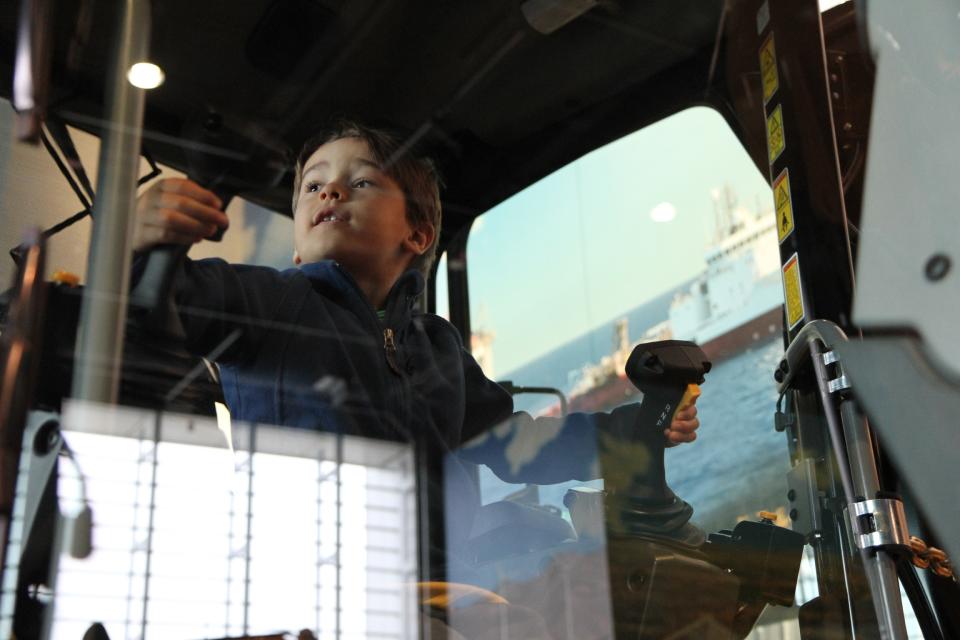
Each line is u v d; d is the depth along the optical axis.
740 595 1.28
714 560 1.28
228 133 1.39
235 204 1.39
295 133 1.46
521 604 1.17
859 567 1.25
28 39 1.08
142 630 0.90
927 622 1.25
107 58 1.14
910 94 0.66
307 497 1.03
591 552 1.20
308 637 0.93
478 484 1.33
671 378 1.34
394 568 1.04
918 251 0.61
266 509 0.99
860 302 0.66
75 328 1.01
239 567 0.94
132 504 0.95
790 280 1.56
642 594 1.17
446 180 1.76
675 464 1.32
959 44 0.63
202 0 1.41
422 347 1.44
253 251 1.38
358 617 0.98
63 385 0.98
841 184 1.56
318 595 0.96
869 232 0.66
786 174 1.64
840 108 1.60
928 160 0.62
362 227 1.40
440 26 1.65
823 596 1.30
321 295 1.32
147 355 1.02
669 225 2.24
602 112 1.89
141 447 0.98
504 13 1.69
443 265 1.84
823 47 1.65
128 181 1.10
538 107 1.82
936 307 0.59
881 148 0.67
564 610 1.16
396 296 1.44
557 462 1.38
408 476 1.16
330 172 1.42
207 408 1.09
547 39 1.77
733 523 1.32
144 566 0.92
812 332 1.32
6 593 0.91
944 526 0.63
